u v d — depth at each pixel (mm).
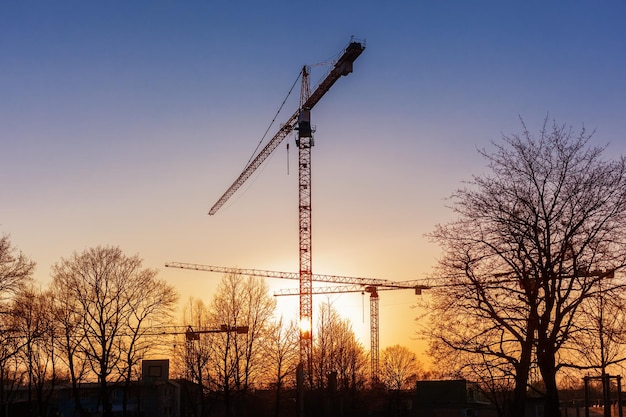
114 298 68938
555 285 30203
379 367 145125
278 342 78875
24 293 61250
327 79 130375
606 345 30281
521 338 30875
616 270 30016
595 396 73125
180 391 113375
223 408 104625
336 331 105625
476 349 31656
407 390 126062
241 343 74375
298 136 140250
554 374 30172
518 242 30734
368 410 116250
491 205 32156
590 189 30891
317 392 99625
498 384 35125
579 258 30484
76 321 68062
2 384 75438
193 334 76688
